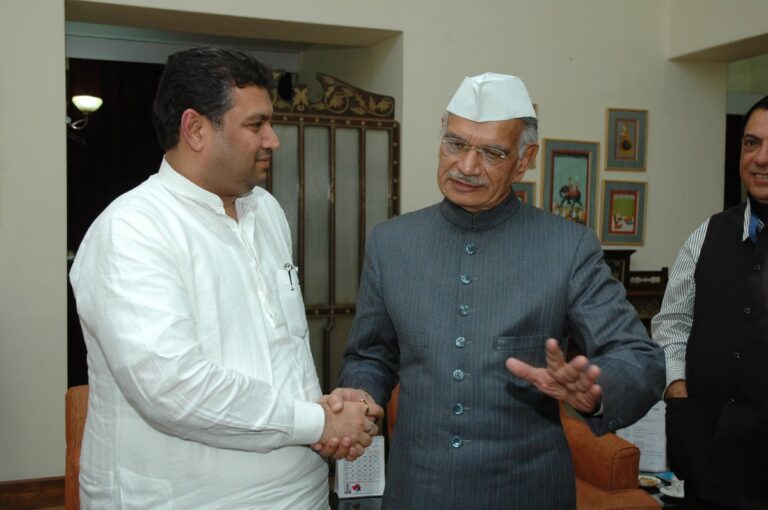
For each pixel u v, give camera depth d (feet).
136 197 4.85
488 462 5.06
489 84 5.07
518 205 5.52
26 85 13.39
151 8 13.99
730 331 7.41
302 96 14.93
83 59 23.31
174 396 4.44
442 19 15.78
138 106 23.99
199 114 4.83
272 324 5.24
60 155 13.66
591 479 10.26
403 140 15.69
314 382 5.54
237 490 4.95
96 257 4.66
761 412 7.11
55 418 13.87
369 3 15.28
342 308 15.39
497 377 5.09
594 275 5.16
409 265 5.51
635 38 17.16
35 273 13.62
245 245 5.26
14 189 13.42
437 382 5.20
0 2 13.17
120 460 4.85
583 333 5.05
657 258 17.66
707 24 16.21
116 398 4.85
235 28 15.51
